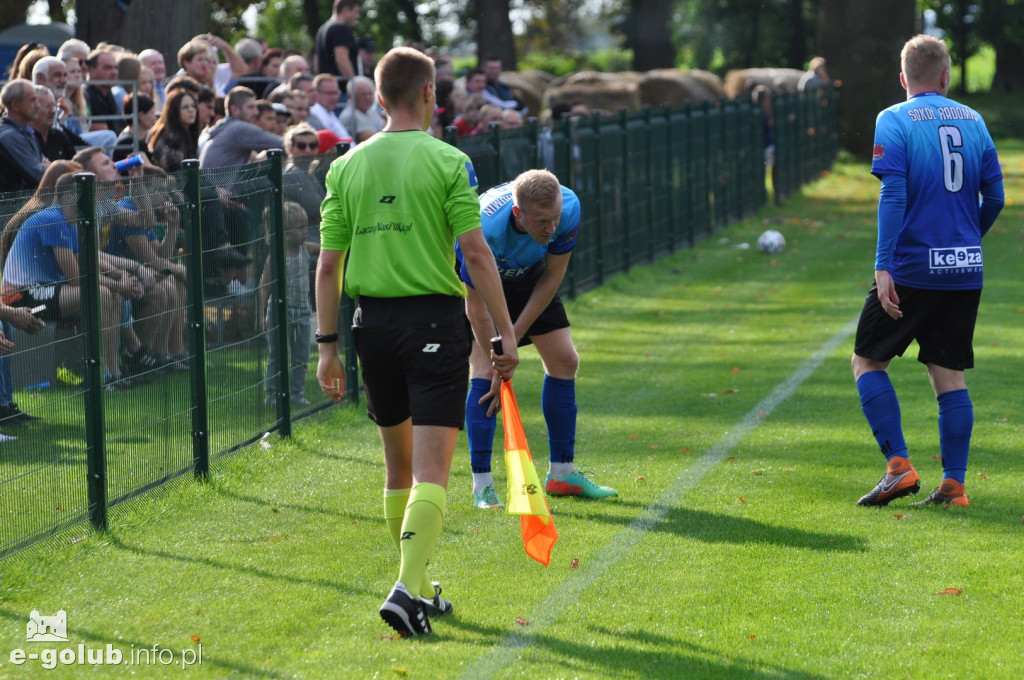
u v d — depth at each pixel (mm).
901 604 11328
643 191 38688
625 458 17000
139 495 14750
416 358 10344
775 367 23266
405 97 10609
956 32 141750
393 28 118125
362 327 10523
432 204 10320
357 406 20484
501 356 10633
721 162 48094
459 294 10586
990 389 20688
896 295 14094
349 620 11133
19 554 12578
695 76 71500
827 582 11914
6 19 73062
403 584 10172
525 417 19812
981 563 12359
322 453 17594
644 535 13547
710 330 27750
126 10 40906
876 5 75000
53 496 13133
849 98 76188
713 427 18688
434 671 9914
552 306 15031
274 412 18297
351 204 10547
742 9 133875
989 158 14453
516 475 10719
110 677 9930
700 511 14398
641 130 38438
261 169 17922
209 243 16344
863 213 53000
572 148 32625
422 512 10258
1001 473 15703
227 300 16891
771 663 10039
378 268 10375
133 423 14641
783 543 13148
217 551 13188
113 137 23875
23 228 12578
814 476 15789
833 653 10234
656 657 10172
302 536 13695
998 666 9914
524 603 11484
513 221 13938
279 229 18344
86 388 13641
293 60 30984
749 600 11477
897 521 13828
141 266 14719
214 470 16312
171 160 22688
